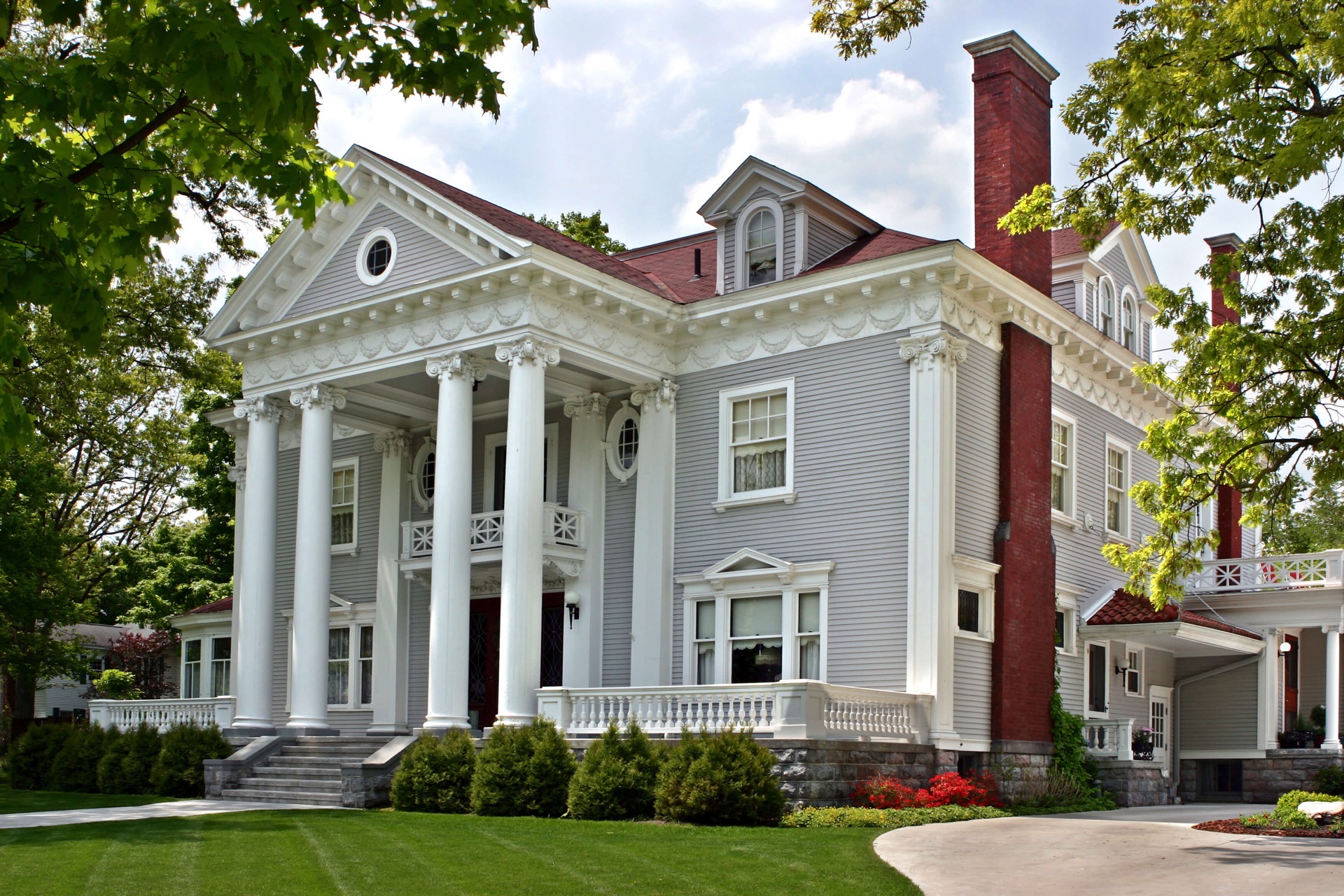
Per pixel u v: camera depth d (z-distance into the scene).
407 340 24.77
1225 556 32.88
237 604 31.75
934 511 21.70
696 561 24.78
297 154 9.20
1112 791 24.56
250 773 23.95
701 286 27.00
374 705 28.84
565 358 23.80
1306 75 18.11
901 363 22.67
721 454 24.78
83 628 61.47
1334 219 18.39
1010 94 24.69
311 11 8.58
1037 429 24.44
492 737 20.22
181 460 41.75
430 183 25.36
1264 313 20.30
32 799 23.05
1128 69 18.67
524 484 22.70
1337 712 27.27
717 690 20.17
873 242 26.12
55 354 34.16
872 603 22.31
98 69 7.65
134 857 14.12
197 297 36.91
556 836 15.80
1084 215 19.34
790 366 24.16
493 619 27.95
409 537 27.89
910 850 14.20
